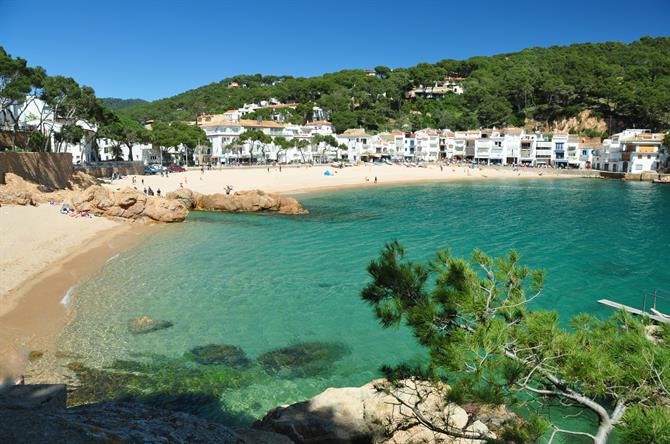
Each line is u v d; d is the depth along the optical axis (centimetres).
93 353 1766
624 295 2544
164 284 2664
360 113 18338
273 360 1777
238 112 18250
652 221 5238
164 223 4853
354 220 5222
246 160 13775
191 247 3681
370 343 1928
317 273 2947
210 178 9312
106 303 2314
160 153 12425
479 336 695
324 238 4131
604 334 774
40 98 6438
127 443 646
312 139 15188
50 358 1698
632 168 12412
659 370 634
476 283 855
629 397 637
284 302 2403
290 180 10088
